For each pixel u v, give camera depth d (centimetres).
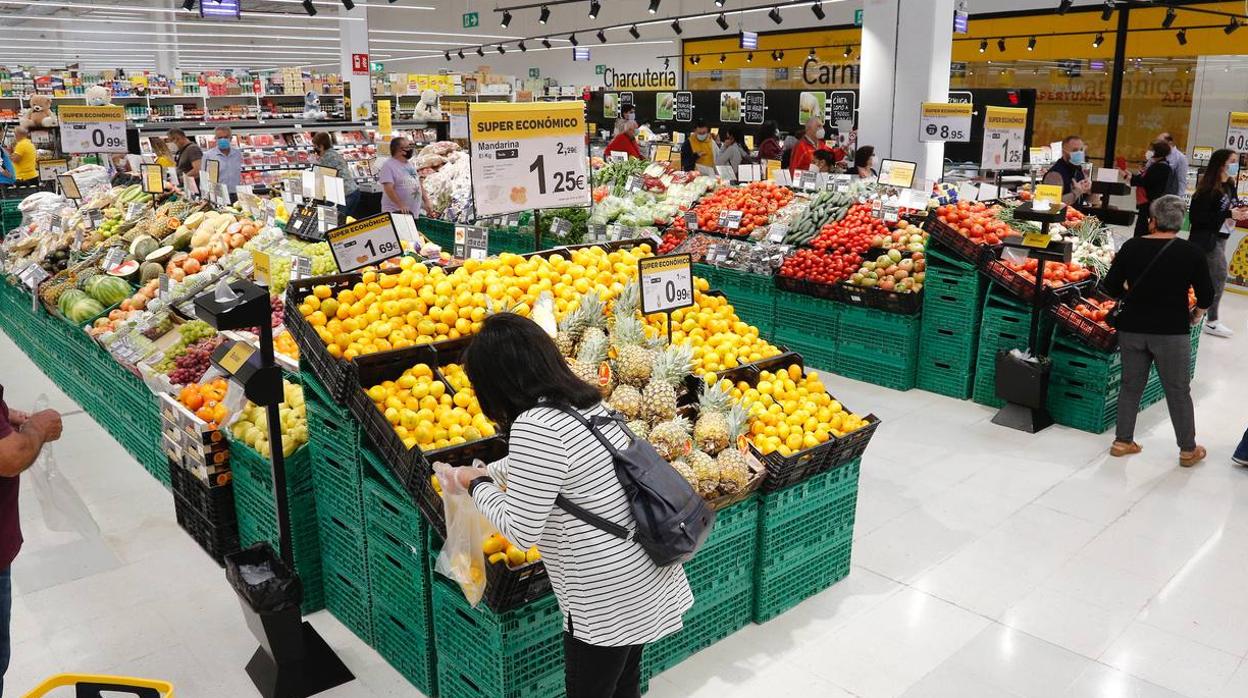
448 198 1012
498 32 2730
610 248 456
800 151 1185
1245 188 968
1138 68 1416
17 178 1155
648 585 230
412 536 309
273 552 340
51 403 648
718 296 446
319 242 568
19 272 729
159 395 437
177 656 353
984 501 480
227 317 300
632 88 2403
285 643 325
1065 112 1530
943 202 720
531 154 445
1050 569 412
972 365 634
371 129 1341
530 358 221
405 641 333
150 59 3222
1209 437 570
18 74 1728
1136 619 372
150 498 491
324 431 352
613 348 340
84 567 418
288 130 1247
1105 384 564
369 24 3038
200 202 693
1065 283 597
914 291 638
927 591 394
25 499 488
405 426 311
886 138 1123
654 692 326
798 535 371
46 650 356
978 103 1388
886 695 325
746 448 342
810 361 716
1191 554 424
